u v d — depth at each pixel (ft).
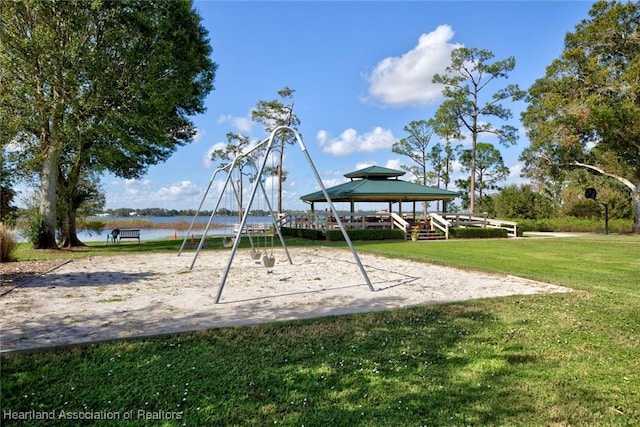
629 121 61.57
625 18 66.23
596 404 8.72
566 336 12.96
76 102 38.83
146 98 41.63
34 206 56.34
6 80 37.76
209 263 33.22
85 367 10.15
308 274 26.48
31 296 18.93
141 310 15.99
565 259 33.99
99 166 46.34
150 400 8.66
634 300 17.60
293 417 8.08
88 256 38.50
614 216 91.25
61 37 38.93
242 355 11.05
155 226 139.13
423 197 67.62
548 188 121.60
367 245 50.72
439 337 12.71
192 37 49.52
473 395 9.04
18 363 10.20
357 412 8.29
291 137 100.42
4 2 37.35
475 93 85.56
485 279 23.99
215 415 8.12
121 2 39.99
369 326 13.66
